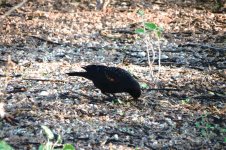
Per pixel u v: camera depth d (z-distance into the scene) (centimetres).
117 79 1166
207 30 1803
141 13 1442
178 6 2092
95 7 2008
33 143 984
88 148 980
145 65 1453
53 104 1162
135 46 1598
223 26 1858
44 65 1405
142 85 1288
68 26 1756
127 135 1045
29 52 1502
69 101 1184
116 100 1202
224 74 1418
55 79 1307
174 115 1149
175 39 1689
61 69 1380
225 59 1539
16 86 1252
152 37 1680
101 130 1055
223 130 1083
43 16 1858
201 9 2062
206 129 1083
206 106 1209
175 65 1467
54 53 1504
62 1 2078
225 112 1180
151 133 1062
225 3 2119
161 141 1032
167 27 1812
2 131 1025
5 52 1494
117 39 1653
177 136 1057
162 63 1474
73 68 1394
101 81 1175
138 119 1116
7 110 1117
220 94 1283
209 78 1383
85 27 1756
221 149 1018
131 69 1411
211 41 1694
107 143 1005
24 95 1202
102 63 1447
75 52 1525
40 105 1153
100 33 1702
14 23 1756
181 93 1273
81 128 1057
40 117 1091
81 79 1319
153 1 2145
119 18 1873
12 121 1066
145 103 1200
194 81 1355
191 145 1025
